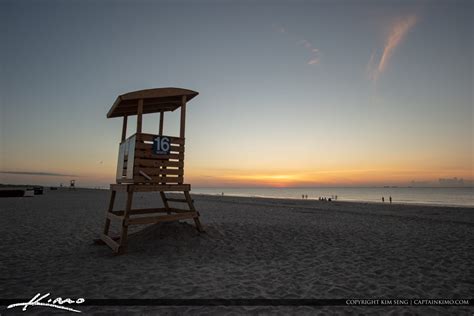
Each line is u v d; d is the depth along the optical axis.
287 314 3.70
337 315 3.71
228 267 5.76
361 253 7.23
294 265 6.05
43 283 4.74
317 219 14.62
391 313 3.81
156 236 7.55
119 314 3.60
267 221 13.26
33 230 10.12
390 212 19.05
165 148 7.54
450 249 7.75
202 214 16.58
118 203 25.11
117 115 9.02
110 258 6.30
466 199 60.22
